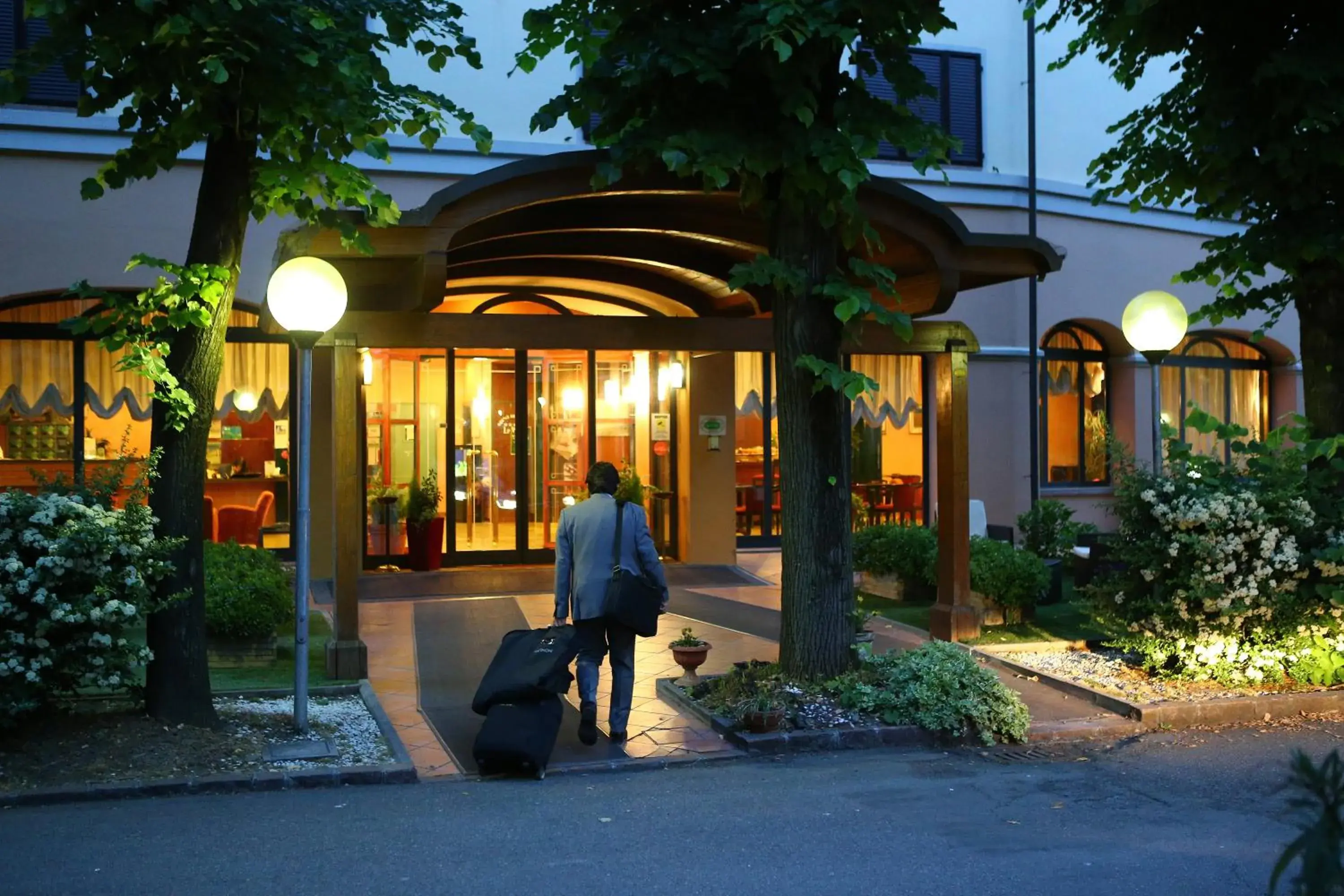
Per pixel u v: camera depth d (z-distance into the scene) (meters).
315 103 6.94
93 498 6.86
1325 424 10.05
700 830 5.61
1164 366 18.30
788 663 8.28
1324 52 8.95
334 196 7.82
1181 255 17.66
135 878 4.80
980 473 16.19
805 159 7.49
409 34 7.61
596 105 7.63
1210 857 5.24
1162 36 9.80
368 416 14.64
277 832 5.48
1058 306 16.61
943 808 6.08
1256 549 8.88
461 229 8.17
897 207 9.27
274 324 9.65
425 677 9.23
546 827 5.64
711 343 9.80
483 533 15.09
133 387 13.36
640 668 9.66
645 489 15.55
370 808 5.98
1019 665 9.64
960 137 15.46
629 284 12.63
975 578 11.42
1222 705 8.30
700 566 15.15
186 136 6.97
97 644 6.47
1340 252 9.37
